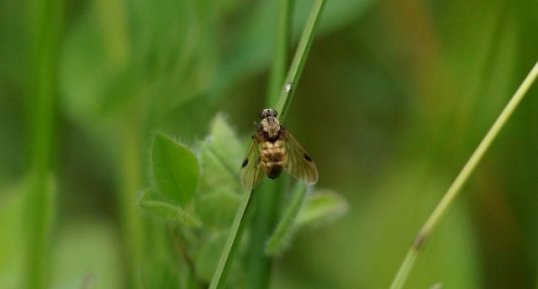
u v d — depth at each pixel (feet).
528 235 0.73
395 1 0.75
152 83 0.69
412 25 0.75
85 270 0.72
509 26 0.72
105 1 0.70
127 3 0.70
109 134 0.74
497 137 0.73
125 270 0.72
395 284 0.61
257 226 0.60
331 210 0.61
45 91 0.63
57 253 0.72
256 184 0.57
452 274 0.68
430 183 0.71
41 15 0.63
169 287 0.60
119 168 0.70
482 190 0.73
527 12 0.72
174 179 0.58
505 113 0.63
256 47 0.73
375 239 0.71
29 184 0.63
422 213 0.70
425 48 0.75
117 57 0.70
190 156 0.58
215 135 0.60
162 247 0.61
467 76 0.73
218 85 0.72
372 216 0.72
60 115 0.73
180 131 0.69
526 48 0.72
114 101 0.70
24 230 0.66
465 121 0.72
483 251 0.73
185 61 0.70
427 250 0.68
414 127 0.73
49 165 0.63
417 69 0.75
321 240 0.73
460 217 0.69
